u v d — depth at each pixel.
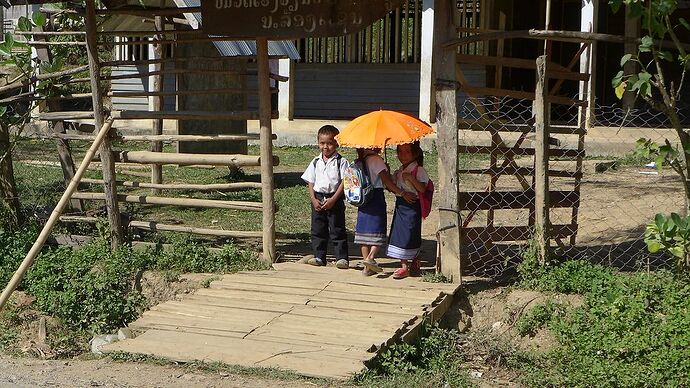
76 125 10.37
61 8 10.88
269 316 7.48
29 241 9.78
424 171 8.32
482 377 7.13
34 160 16.09
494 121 8.44
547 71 8.05
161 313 7.66
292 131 18.14
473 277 8.50
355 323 7.25
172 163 9.35
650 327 7.14
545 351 7.42
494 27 18.69
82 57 17.86
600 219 10.59
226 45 12.57
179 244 9.39
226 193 12.69
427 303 7.67
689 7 18.55
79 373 6.60
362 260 9.31
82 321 8.37
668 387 6.66
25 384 6.34
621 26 19.72
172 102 19.05
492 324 7.82
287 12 8.49
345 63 19.80
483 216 10.84
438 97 8.18
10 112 10.55
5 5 9.20
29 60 10.30
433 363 7.10
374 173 8.34
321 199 8.77
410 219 8.29
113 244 9.51
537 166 8.14
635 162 14.76
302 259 9.07
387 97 19.52
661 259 8.59
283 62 18.80
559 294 7.86
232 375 6.42
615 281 7.72
